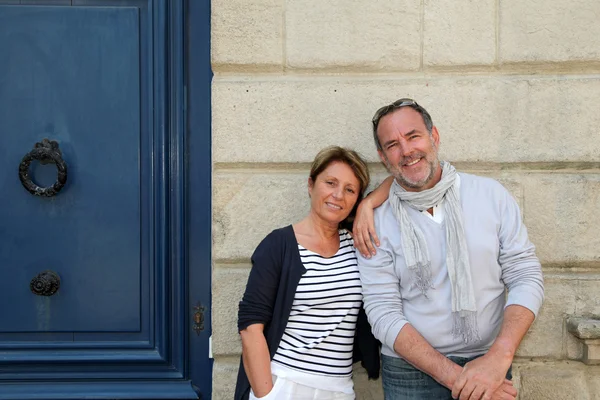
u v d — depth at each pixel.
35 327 2.85
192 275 2.93
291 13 2.77
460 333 2.22
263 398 2.14
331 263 2.31
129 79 2.86
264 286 2.23
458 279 2.21
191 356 2.93
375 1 2.78
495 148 2.78
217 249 2.77
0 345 2.84
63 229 2.85
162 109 2.87
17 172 2.83
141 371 2.89
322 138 2.79
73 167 2.85
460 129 2.79
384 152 2.33
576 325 2.67
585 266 2.80
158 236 2.88
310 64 2.79
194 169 2.93
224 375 2.79
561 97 2.78
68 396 2.83
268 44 2.77
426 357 2.13
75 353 2.86
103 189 2.87
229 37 2.76
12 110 2.83
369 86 2.79
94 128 2.86
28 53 2.83
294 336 2.23
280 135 2.78
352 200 2.32
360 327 2.50
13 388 2.84
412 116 2.28
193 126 2.93
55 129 2.84
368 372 2.54
